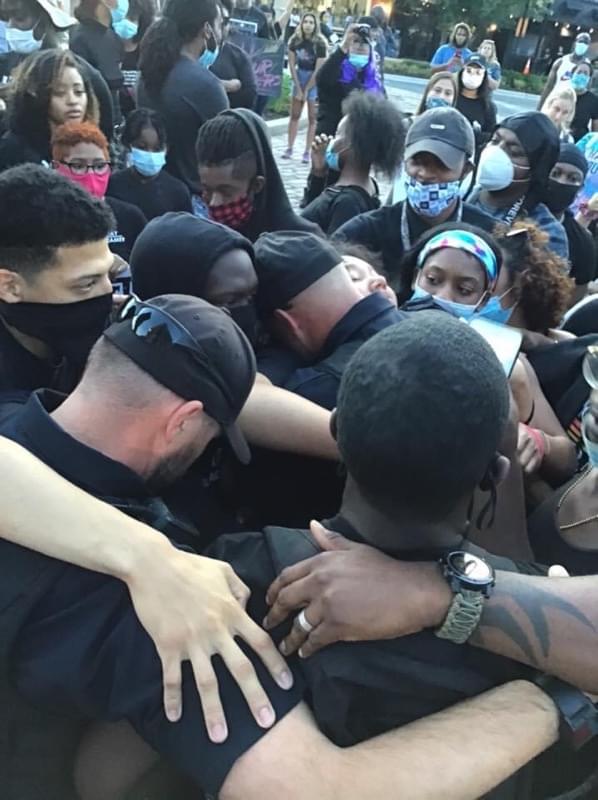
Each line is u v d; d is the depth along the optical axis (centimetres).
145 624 91
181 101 331
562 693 103
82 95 288
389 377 89
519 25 2539
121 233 279
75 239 137
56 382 152
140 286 148
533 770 121
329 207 334
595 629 98
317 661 96
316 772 88
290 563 103
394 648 97
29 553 96
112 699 94
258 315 154
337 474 135
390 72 2389
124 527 96
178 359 98
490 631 97
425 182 278
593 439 144
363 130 328
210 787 90
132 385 99
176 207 326
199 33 340
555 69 738
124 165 339
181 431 101
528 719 99
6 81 393
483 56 1018
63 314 142
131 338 100
